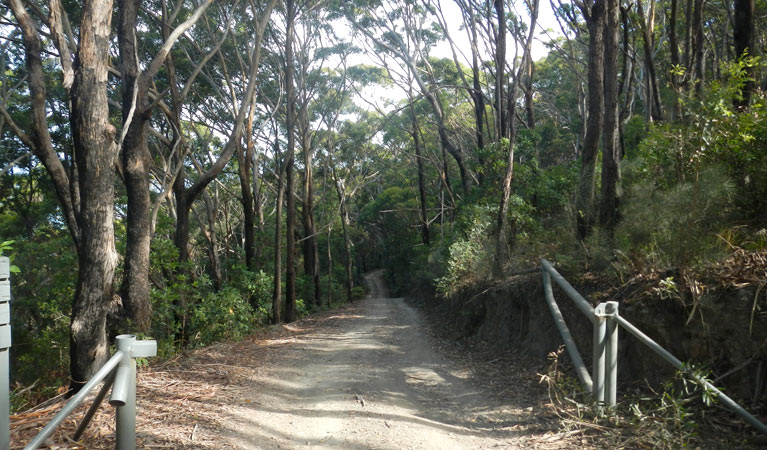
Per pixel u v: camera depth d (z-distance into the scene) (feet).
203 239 104.37
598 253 25.71
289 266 72.08
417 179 139.44
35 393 23.72
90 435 15.52
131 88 30.81
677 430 14.87
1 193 85.76
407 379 26.30
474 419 18.98
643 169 25.44
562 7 54.90
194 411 18.97
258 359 31.94
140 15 61.72
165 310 35.96
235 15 68.69
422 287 88.84
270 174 109.50
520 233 43.55
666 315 18.47
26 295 50.72
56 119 68.74
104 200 22.22
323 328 54.34
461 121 113.60
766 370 15.08
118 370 11.11
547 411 18.60
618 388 19.15
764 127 20.04
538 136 56.54
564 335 19.80
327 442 16.38
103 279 22.29
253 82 45.96
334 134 112.98
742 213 20.21
